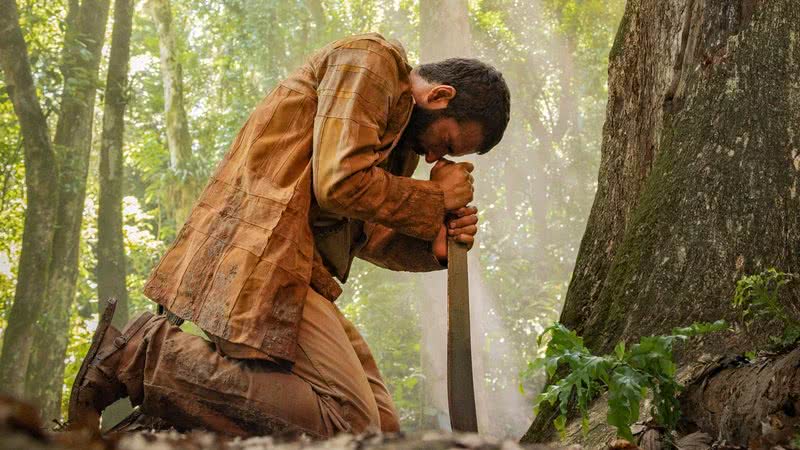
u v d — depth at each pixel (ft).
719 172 12.21
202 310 10.30
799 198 11.85
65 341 53.62
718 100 12.63
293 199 10.49
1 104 57.47
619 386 9.57
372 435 7.25
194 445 6.92
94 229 75.97
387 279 59.06
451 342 10.81
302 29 65.16
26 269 50.39
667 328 11.75
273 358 10.17
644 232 12.51
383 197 10.53
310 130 10.80
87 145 55.93
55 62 56.39
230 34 65.26
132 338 10.55
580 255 14.58
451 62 11.41
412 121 11.37
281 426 10.20
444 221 11.27
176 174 60.13
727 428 9.48
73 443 5.44
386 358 55.93
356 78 10.52
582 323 14.01
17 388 49.16
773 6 12.75
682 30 13.51
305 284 10.49
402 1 74.13
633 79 14.48
